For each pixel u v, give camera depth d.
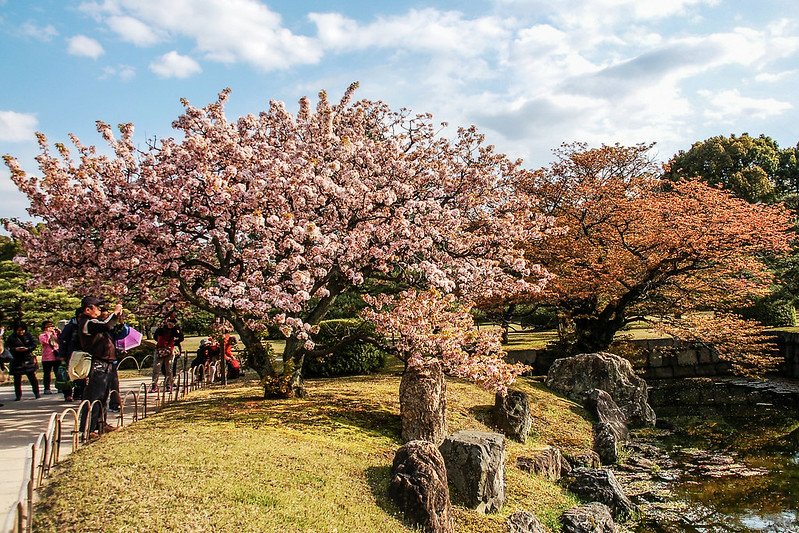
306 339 12.20
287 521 6.37
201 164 11.13
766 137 46.72
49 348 14.96
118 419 10.90
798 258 25.86
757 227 19.88
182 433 9.19
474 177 16.27
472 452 8.97
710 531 9.95
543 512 9.57
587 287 21.36
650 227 21.17
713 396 22.05
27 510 5.52
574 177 26.53
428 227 13.42
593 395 17.20
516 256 16.55
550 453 12.27
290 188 11.73
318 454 8.92
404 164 14.29
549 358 22.36
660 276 21.48
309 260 11.84
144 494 6.39
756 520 10.40
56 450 7.64
